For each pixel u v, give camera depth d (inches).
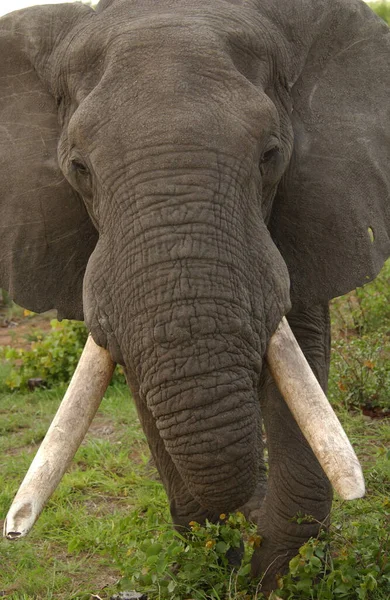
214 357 287.3
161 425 291.9
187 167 293.1
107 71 307.9
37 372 714.8
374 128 363.6
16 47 361.4
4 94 366.0
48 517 455.2
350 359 607.2
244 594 345.7
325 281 358.3
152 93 299.0
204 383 286.5
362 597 322.7
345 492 279.4
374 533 354.0
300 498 352.8
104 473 518.0
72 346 711.1
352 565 341.1
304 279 358.3
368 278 360.5
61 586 395.2
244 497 295.9
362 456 510.9
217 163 295.3
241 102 303.0
